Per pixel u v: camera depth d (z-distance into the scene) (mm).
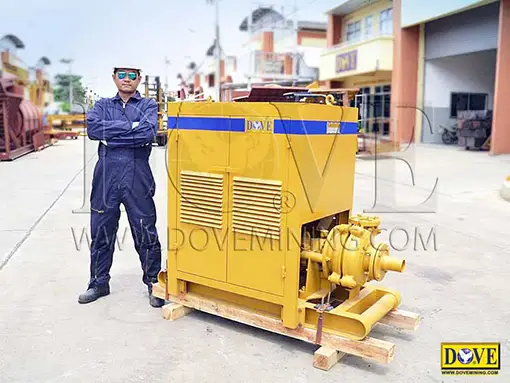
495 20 16188
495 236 6352
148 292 4227
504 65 14852
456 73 19703
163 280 3982
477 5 15336
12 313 3877
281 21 28016
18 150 16125
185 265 3746
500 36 14797
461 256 5480
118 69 3867
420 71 19234
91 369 3084
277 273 3299
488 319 3869
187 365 3141
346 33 23594
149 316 3850
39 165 13641
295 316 3268
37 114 18797
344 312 3252
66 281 4590
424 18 17422
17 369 3076
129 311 3938
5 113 14734
